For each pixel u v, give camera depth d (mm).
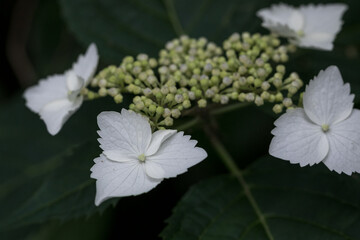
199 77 312
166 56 327
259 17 364
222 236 311
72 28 362
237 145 362
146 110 294
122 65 315
